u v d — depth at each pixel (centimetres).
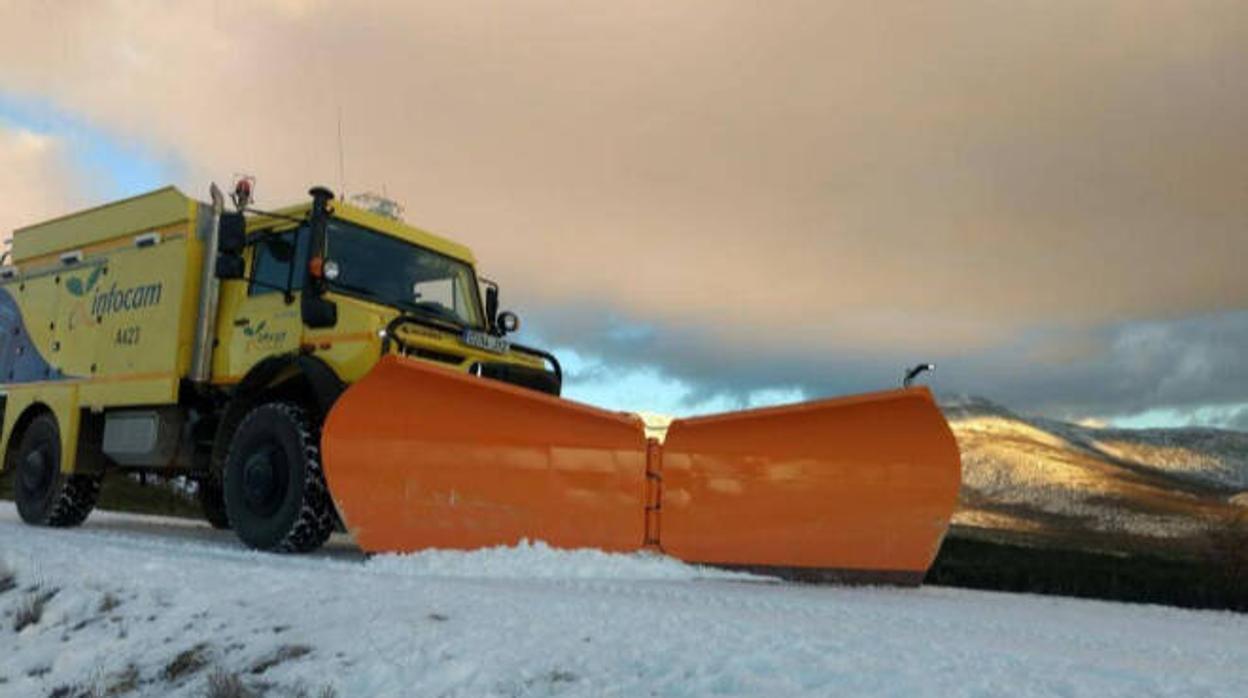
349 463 767
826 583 809
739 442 816
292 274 916
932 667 407
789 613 560
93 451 1103
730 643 441
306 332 886
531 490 791
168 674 483
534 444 796
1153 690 383
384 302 934
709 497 809
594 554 766
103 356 1082
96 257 1130
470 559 745
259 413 874
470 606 525
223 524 1291
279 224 948
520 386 880
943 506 826
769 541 808
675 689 381
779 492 816
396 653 446
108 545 848
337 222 921
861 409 806
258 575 629
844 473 825
